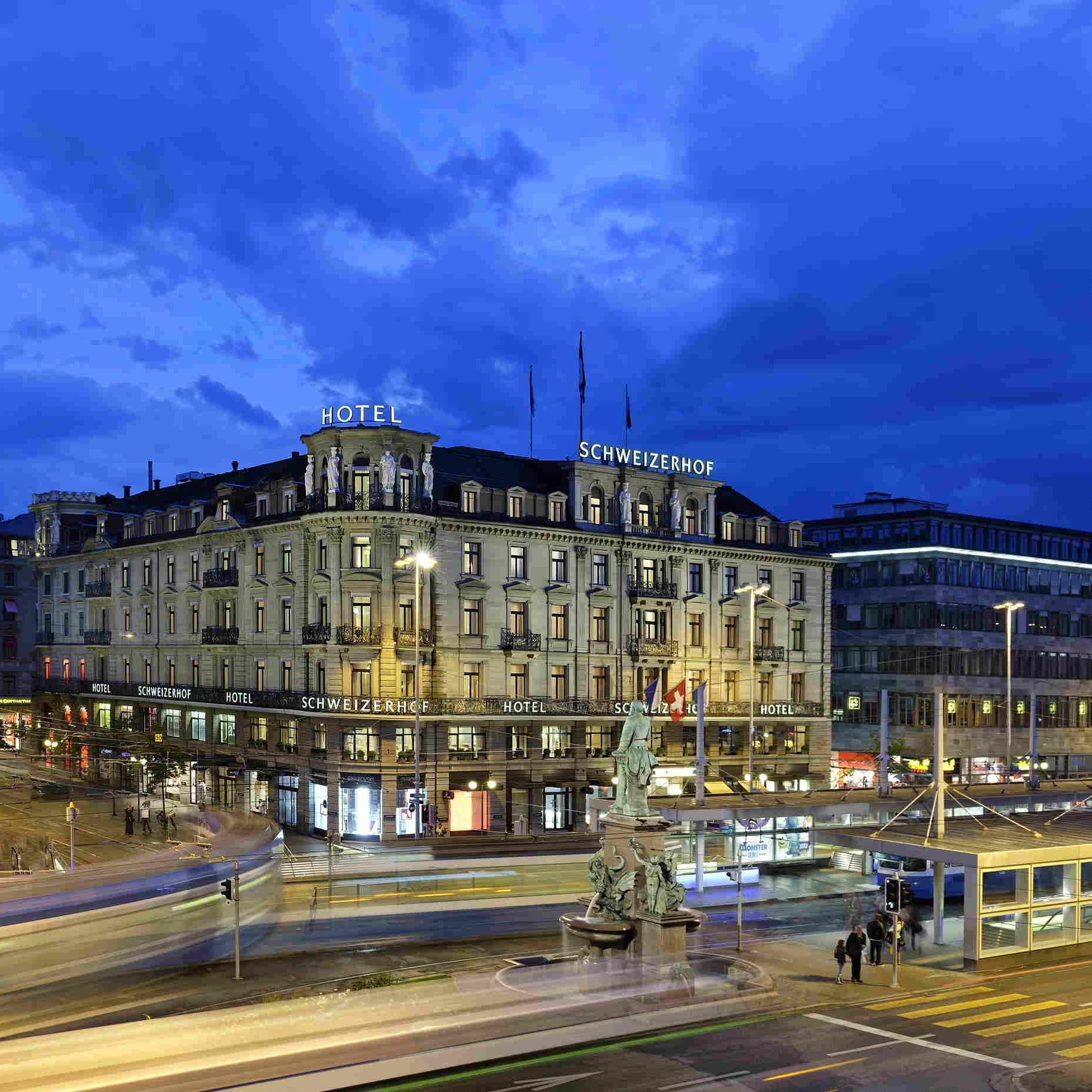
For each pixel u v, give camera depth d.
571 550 74.44
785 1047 28.69
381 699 66.25
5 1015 30.03
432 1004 30.33
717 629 80.50
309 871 52.12
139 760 80.81
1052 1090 25.91
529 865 54.12
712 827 54.78
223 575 78.88
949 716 92.25
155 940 37.91
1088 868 40.78
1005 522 98.06
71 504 104.62
